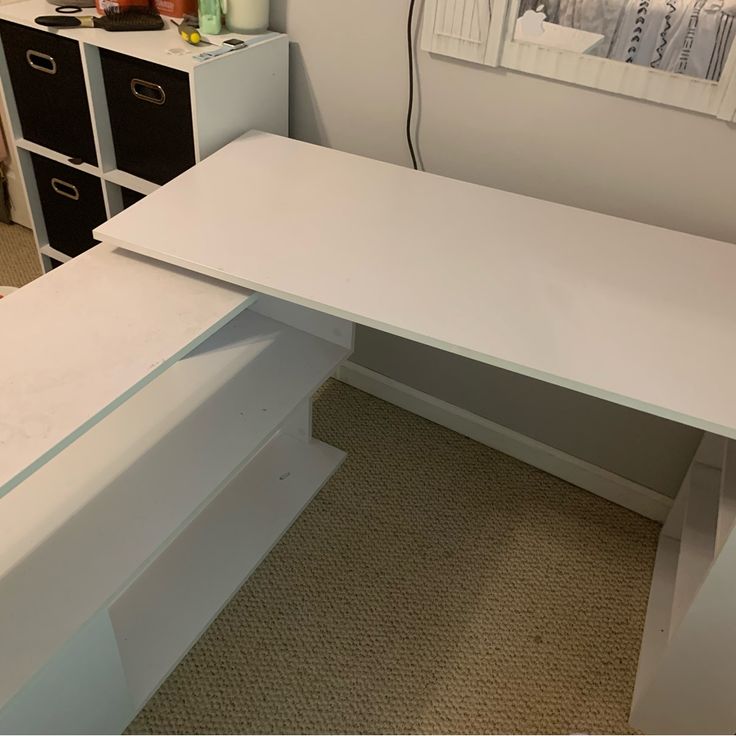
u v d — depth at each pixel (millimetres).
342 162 1464
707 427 934
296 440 1823
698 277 1192
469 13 1357
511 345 1022
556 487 1805
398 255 1192
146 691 1299
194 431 1339
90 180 1737
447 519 1702
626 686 1412
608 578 1604
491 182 1551
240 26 1543
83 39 1469
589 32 1279
